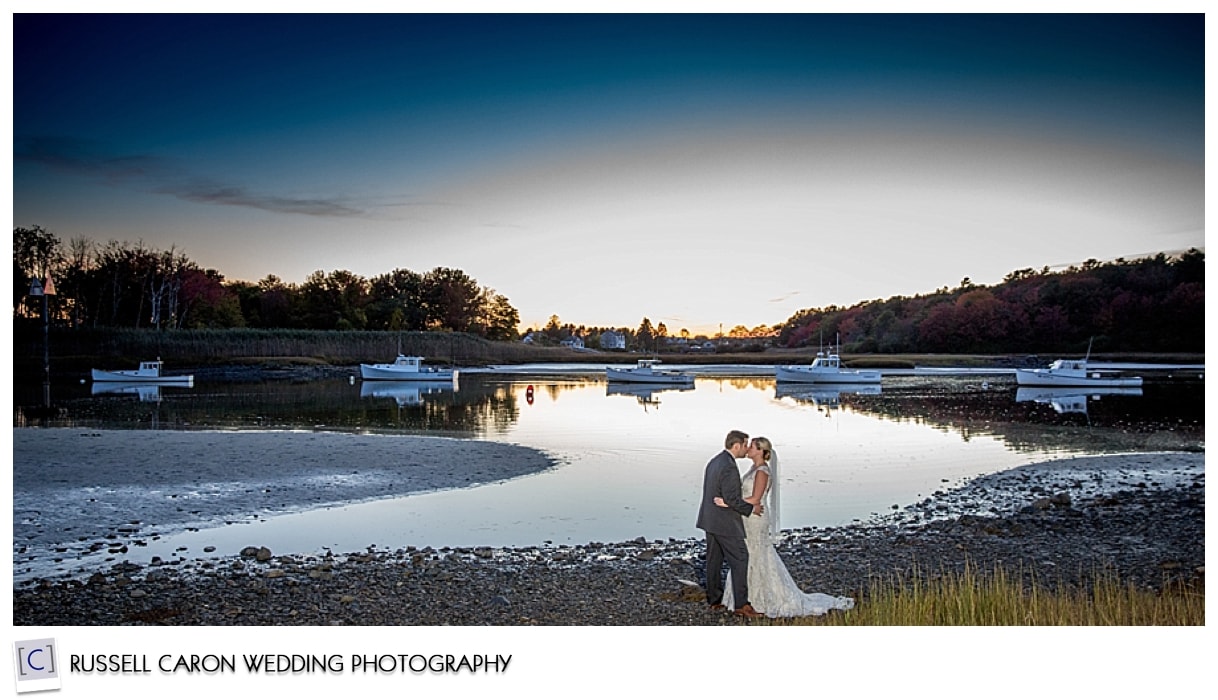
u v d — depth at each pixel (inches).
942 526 527.8
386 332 4057.6
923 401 1831.9
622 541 497.0
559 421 1312.7
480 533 519.2
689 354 5064.0
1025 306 4168.3
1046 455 896.9
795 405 1732.3
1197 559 430.6
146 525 538.3
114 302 3491.6
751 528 350.9
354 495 640.4
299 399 1823.3
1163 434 1102.4
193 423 1235.9
